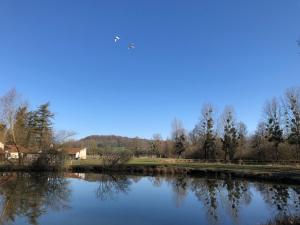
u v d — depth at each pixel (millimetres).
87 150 129250
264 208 28219
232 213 26453
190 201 32062
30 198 32812
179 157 102562
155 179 51844
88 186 42938
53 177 53500
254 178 49000
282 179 44719
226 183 45531
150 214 26109
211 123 89188
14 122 69125
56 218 24484
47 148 65625
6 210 27047
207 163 75188
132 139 168125
